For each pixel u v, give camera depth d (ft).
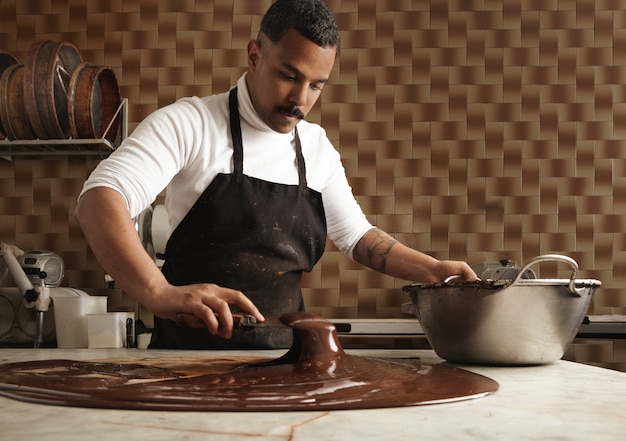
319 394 2.78
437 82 11.46
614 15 11.46
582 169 11.35
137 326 9.77
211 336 6.30
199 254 6.32
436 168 11.39
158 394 2.74
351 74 11.50
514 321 4.23
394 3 11.55
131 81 11.61
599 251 11.27
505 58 11.46
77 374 3.47
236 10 11.64
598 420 2.50
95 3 11.69
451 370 3.73
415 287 4.58
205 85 11.60
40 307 9.13
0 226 11.42
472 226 11.35
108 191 4.93
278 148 6.40
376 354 5.61
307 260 6.69
